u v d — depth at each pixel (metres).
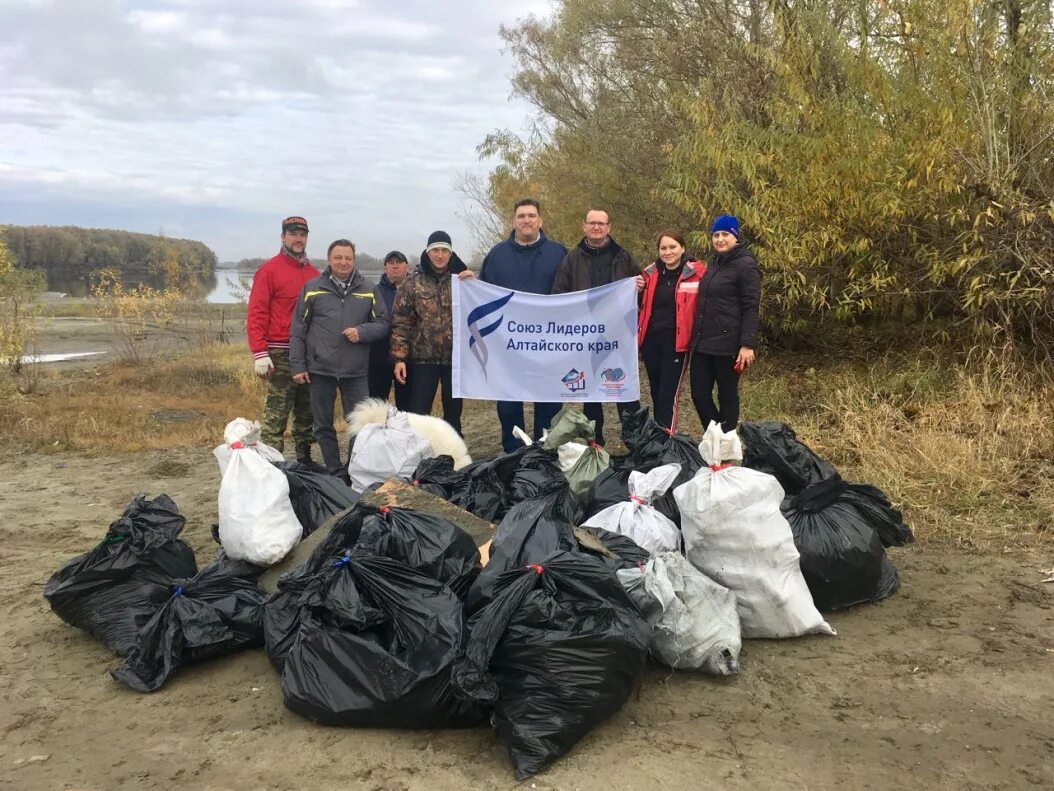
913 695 3.38
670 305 6.54
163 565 4.27
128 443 9.37
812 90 8.55
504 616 3.12
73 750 3.17
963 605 4.19
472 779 2.92
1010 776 2.83
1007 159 7.61
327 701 3.26
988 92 7.65
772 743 3.08
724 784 2.84
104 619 4.07
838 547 4.15
